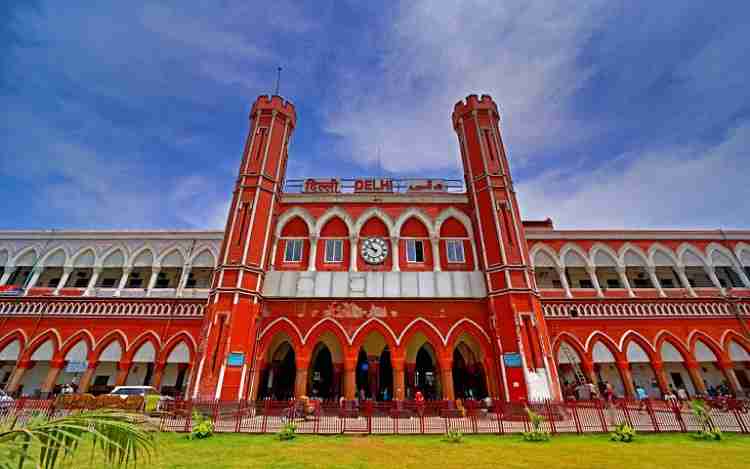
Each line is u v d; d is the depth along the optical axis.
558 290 26.55
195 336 24.95
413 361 24.92
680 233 28.48
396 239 25.30
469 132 27.11
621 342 24.80
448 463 10.52
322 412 18.20
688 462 10.56
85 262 28.20
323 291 23.17
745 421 15.86
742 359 24.30
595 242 28.28
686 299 25.86
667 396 20.75
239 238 23.17
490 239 23.55
